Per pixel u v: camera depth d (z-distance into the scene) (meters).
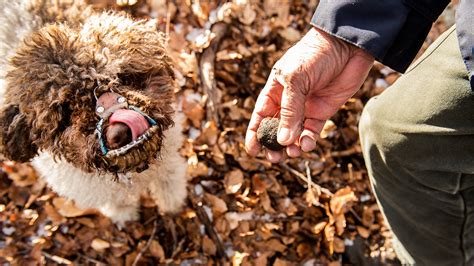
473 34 0.46
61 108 0.63
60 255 0.89
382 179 0.70
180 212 0.92
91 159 0.61
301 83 0.53
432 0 0.50
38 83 0.63
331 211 0.92
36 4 0.76
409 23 0.51
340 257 0.92
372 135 0.66
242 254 0.89
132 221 0.92
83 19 0.75
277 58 1.05
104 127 0.59
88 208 0.84
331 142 1.00
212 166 0.96
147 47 0.70
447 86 0.54
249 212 0.93
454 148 0.57
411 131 0.58
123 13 0.80
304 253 0.91
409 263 0.84
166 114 0.68
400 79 0.62
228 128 0.98
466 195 0.65
